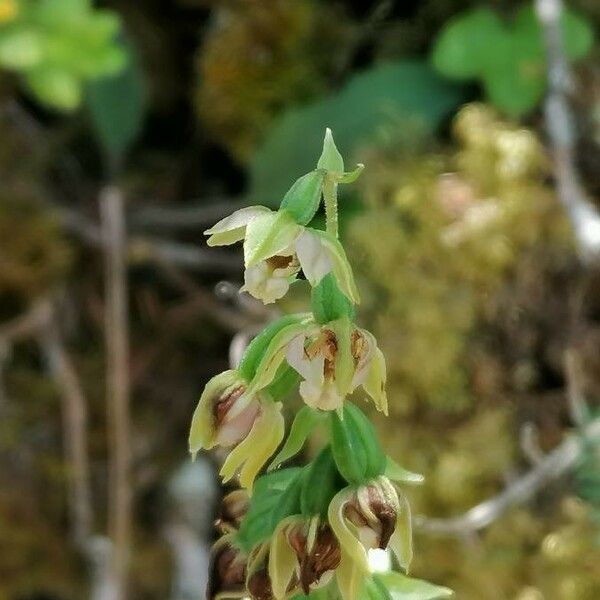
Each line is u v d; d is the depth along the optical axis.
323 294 0.35
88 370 0.62
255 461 0.35
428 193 0.55
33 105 0.67
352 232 0.55
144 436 0.62
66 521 0.60
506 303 0.54
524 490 0.50
